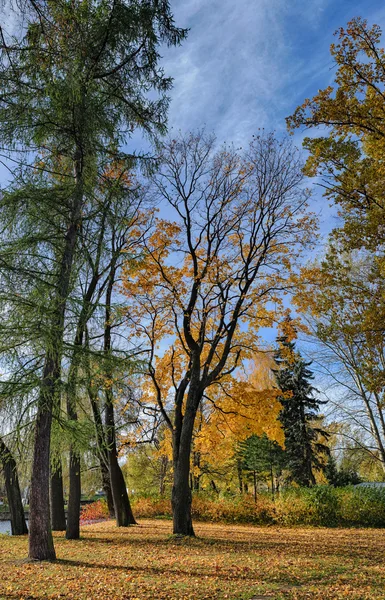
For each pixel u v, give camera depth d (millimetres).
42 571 8570
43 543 9781
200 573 8836
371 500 20266
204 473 28328
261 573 8914
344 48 11203
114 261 13602
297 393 31906
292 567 9492
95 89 10914
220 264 15914
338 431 22281
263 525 20797
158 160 12328
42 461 9844
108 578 8125
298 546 12695
